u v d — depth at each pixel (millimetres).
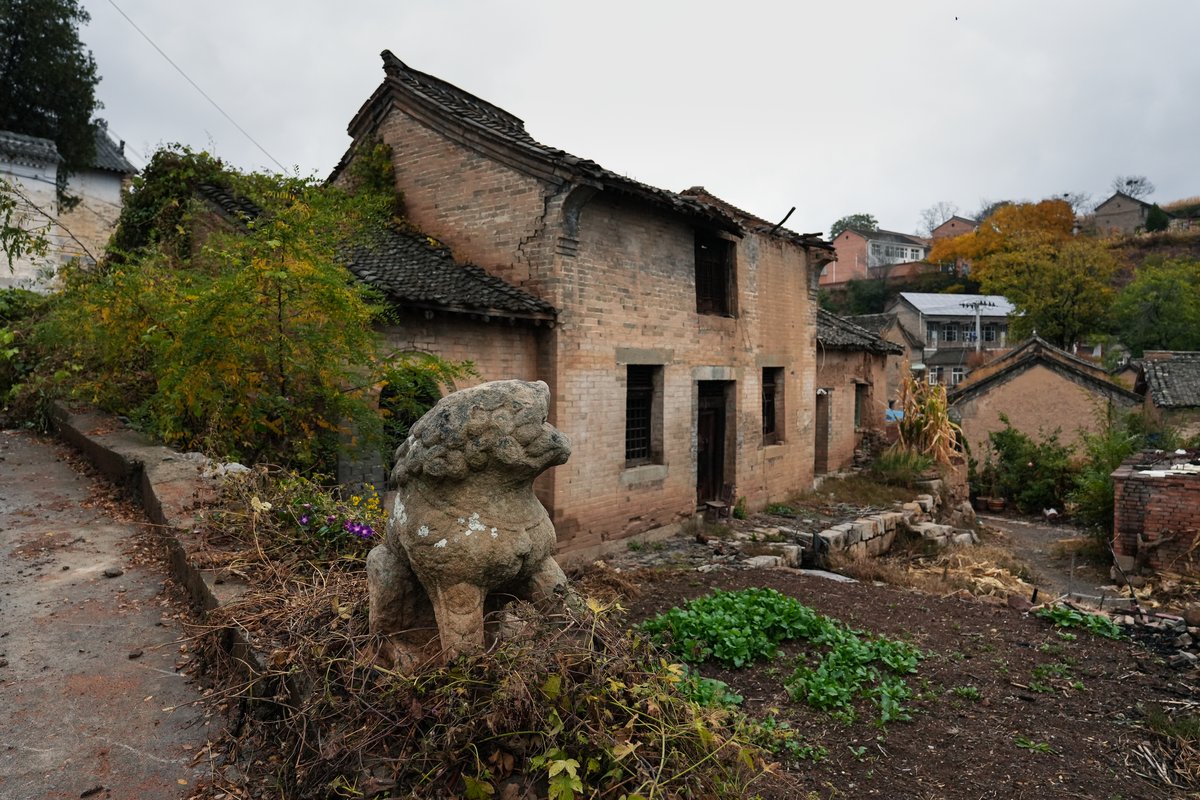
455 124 10898
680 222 12352
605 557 10906
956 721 5703
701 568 10031
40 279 13289
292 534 5113
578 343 10445
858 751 5098
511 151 10234
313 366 7168
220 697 3838
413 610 3395
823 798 4574
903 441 19750
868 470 18953
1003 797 4668
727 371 13695
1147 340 34938
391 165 11969
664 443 12203
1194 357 25469
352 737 2941
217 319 6652
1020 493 22125
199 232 10438
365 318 7289
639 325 11539
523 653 3041
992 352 43000
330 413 7758
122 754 3477
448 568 3047
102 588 5262
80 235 23109
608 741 2857
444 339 9133
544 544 3326
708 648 6699
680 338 12445
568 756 2865
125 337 7637
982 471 23406
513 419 3094
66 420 9164
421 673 3080
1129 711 5961
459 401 3102
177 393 6895
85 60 19844
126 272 7754
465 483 3111
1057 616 8180
